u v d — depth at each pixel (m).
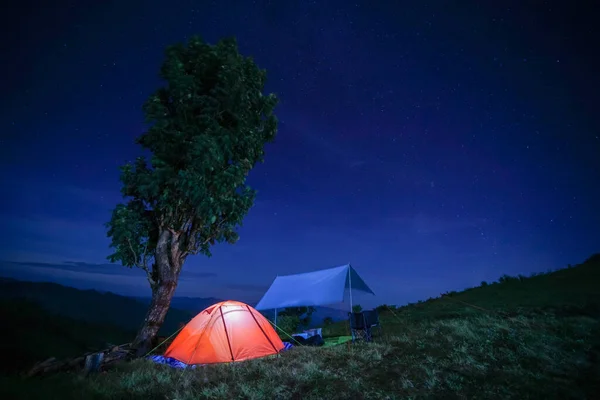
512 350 7.80
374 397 5.76
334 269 14.41
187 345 8.93
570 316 10.92
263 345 9.07
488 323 10.55
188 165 12.04
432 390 5.89
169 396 6.33
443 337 9.35
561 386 5.77
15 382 6.82
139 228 12.31
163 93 13.07
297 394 6.11
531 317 11.14
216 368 8.02
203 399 6.14
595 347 7.62
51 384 6.93
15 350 11.21
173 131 12.09
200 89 12.82
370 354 8.30
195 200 11.82
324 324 17.95
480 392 5.68
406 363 7.41
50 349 12.34
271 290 14.80
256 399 5.95
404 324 12.92
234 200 12.65
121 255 11.97
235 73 12.64
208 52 12.91
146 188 11.67
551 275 19.89
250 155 13.48
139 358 9.45
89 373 7.93
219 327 8.95
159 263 12.07
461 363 7.10
